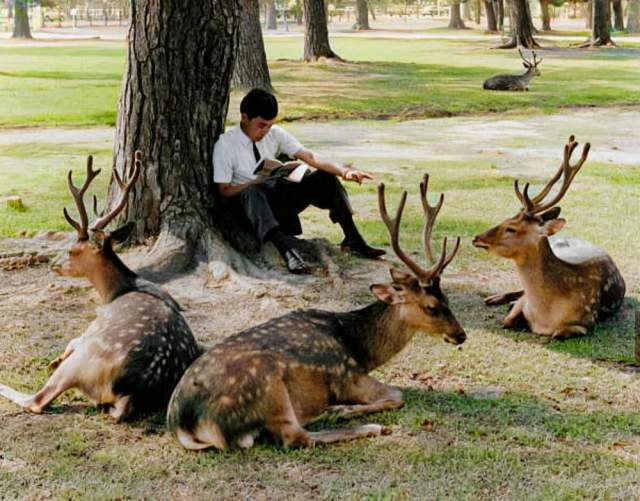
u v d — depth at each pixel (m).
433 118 19.83
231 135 7.72
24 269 7.77
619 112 20.78
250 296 7.02
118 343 4.80
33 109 19.50
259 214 7.57
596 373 5.65
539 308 6.27
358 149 14.91
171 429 4.52
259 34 22.36
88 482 4.23
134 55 7.62
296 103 20.91
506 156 14.18
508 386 5.44
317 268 7.61
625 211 10.06
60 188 11.27
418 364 5.76
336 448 4.53
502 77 24.67
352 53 40.88
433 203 10.52
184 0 7.50
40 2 69.75
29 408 4.91
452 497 4.11
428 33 66.50
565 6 101.62
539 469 4.38
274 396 4.43
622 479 4.30
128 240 7.71
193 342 5.12
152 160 7.66
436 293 4.87
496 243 6.15
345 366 4.77
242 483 4.21
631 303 7.01
